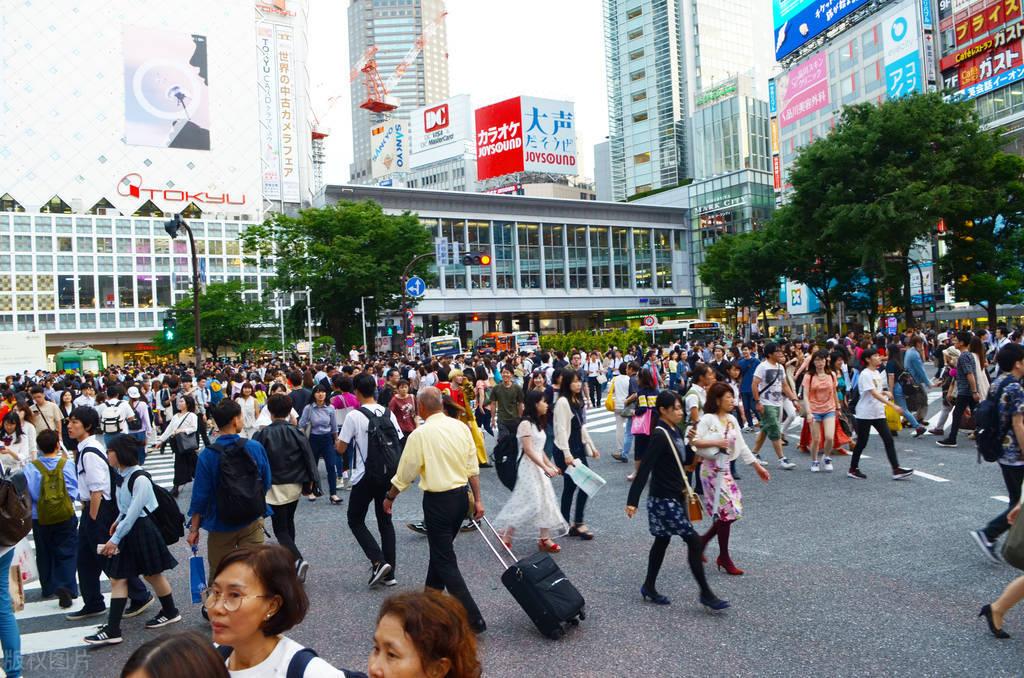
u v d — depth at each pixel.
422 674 1.88
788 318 65.31
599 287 74.44
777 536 7.15
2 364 33.66
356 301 40.59
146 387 19.38
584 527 7.67
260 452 5.38
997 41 44.09
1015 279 31.52
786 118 69.44
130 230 76.62
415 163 115.75
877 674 4.18
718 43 104.88
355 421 6.32
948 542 6.64
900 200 28.89
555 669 4.44
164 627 5.55
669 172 100.00
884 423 9.48
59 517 6.27
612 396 12.66
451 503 5.31
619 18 106.94
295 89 101.75
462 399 10.47
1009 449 6.03
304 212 39.78
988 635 4.65
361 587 6.26
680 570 6.30
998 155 30.94
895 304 37.16
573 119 80.44
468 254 27.33
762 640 4.72
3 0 74.62
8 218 71.06
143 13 81.62
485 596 5.88
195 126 84.12
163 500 5.50
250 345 55.62
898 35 52.56
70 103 77.62
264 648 2.31
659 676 4.29
